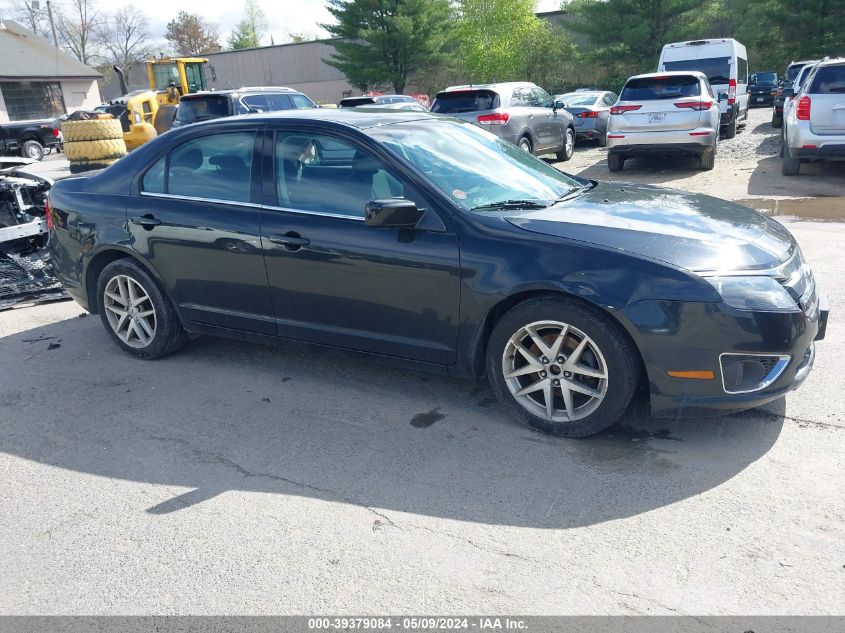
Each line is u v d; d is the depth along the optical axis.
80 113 22.48
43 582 2.71
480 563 2.67
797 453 3.29
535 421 3.61
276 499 3.18
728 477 3.13
